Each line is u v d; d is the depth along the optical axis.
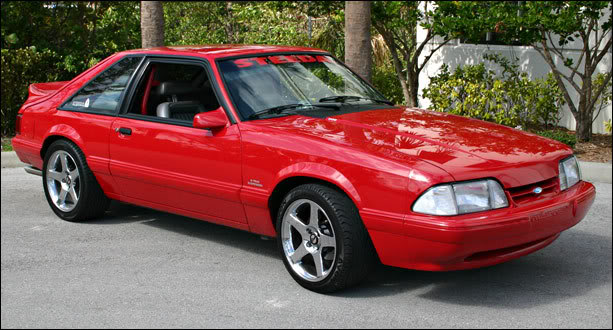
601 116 11.10
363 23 9.23
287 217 4.89
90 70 6.59
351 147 4.64
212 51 5.80
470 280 5.03
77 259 5.62
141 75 6.10
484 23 9.62
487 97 10.35
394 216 4.34
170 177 5.60
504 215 4.30
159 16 10.84
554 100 10.52
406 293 4.78
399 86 14.13
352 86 6.04
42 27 12.49
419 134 4.93
